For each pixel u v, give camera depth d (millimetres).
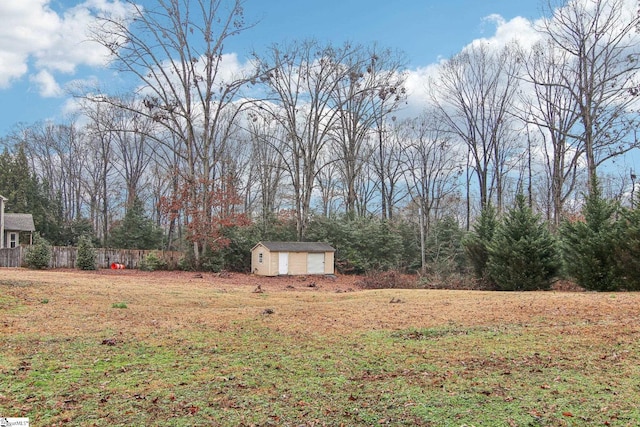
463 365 5922
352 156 39844
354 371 5691
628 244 14758
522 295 14211
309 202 36250
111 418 4121
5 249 27344
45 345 6859
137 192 47375
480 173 34312
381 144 42562
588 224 16469
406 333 8109
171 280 22203
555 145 30312
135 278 22109
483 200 34000
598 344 6824
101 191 48438
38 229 39312
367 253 35156
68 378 5285
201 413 4254
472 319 9523
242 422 4039
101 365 5879
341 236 35062
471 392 4801
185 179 31219
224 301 13352
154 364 5977
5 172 41531
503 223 21031
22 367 5652
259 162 45031
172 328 8461
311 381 5266
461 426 3889
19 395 4688
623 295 12547
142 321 9156
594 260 15602
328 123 36562
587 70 25281
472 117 34562
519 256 18219
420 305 12055
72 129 48219
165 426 3949
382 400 4590
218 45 31469
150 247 38594
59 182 48750
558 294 14141
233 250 31938
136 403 4508
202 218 30547
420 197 38969
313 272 30547
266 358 6340
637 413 4094
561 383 5059
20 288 12680
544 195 42719
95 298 12250
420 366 5891
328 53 36406
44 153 48094
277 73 34562
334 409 4355
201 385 5105
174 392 4855
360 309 11328
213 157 37688
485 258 20797
